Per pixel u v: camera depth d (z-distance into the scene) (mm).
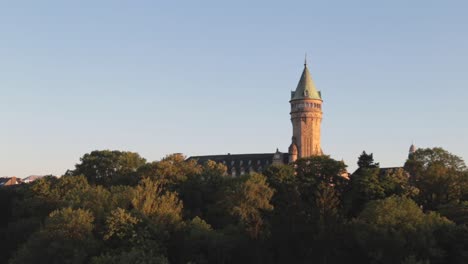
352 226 74000
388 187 105938
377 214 77312
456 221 85062
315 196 90625
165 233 73062
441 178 105875
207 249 72375
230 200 92438
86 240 68625
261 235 71688
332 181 115750
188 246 72312
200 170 121188
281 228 72250
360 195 102438
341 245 71000
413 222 74125
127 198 82938
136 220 72312
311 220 72500
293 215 73750
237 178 108812
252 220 74188
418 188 109562
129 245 68500
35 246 69188
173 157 118812
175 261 72938
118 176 118750
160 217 76625
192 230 74875
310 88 186875
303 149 183500
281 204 85375
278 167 117688
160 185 106625
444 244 72812
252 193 91688
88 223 71000
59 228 69562
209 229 77188
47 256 67625
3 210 112188
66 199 91750
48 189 102562
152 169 110812
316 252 69062
